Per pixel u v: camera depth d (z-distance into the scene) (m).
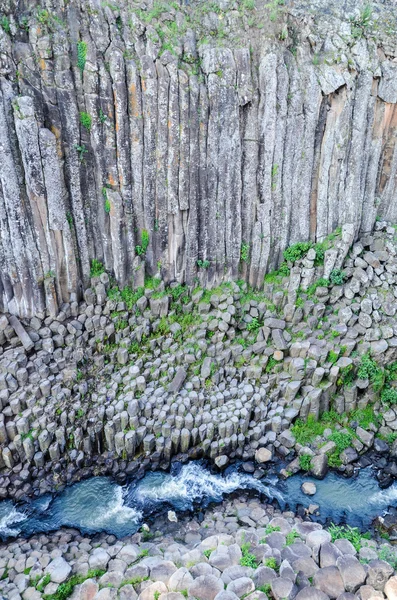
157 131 17.42
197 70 17.56
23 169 16.19
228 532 14.31
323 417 18.09
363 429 17.69
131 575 11.96
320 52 18.19
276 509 15.45
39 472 16.16
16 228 16.56
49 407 16.69
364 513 15.45
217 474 16.72
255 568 11.52
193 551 12.46
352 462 17.05
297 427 17.69
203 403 17.64
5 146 15.54
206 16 17.94
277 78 17.55
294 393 17.91
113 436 16.72
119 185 17.81
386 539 14.57
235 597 10.44
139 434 16.78
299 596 10.55
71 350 17.80
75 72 16.27
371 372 17.91
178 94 17.02
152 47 16.69
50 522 14.96
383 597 10.48
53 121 16.27
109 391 17.44
